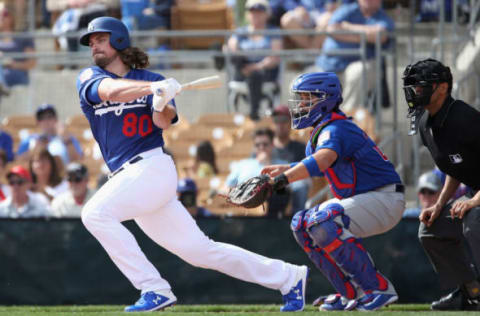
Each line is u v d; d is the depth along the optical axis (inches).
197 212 1065.5
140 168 655.8
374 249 975.6
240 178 1158.3
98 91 642.8
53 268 1010.1
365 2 1357.0
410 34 1368.1
